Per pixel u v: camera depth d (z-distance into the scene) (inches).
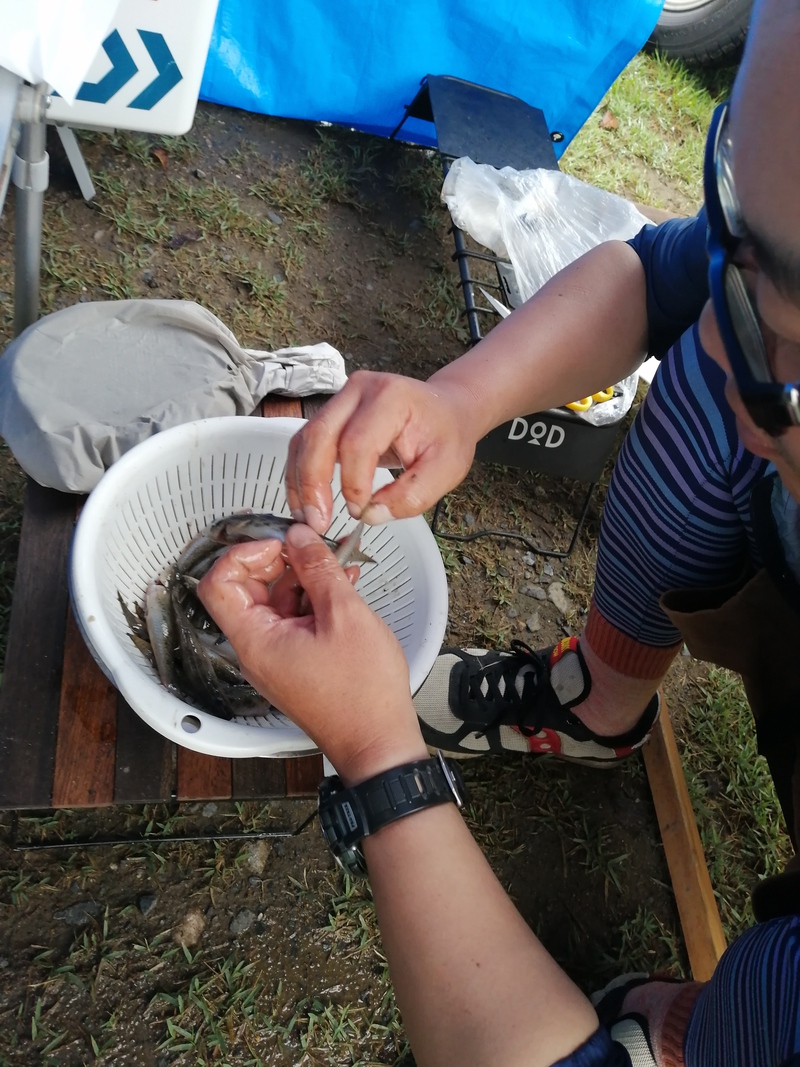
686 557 27.0
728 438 23.3
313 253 54.2
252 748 22.4
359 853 18.6
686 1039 20.5
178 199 52.6
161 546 28.8
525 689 37.2
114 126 37.2
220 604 19.9
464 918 17.2
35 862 32.7
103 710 26.6
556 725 37.1
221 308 49.3
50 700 26.5
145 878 33.6
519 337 26.0
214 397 34.5
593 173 66.7
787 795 22.5
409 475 23.4
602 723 36.3
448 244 58.3
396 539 28.5
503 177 49.2
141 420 32.5
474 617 44.4
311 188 57.1
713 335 14.8
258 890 34.6
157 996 31.6
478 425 25.1
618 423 41.1
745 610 22.1
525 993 16.7
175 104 36.4
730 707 44.6
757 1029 16.2
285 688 19.3
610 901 38.3
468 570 45.8
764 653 22.2
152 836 34.1
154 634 26.6
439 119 53.4
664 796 40.0
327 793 20.6
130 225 49.9
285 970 33.4
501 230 47.2
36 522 29.9
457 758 38.9
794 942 16.3
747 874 40.2
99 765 25.9
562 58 56.5
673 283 25.8
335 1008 33.1
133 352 34.3
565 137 62.9
